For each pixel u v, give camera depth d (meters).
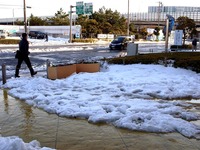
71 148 4.21
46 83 9.00
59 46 37.38
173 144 4.42
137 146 4.33
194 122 5.57
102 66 14.03
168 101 7.33
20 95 7.61
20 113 6.11
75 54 25.30
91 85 9.27
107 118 5.49
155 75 11.37
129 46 18.69
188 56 15.06
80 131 4.99
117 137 4.70
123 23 78.81
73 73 11.84
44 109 6.38
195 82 9.84
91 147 4.27
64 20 72.50
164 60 13.70
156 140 4.58
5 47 33.53
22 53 11.08
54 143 4.42
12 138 4.06
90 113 5.80
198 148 4.28
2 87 9.13
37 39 54.59
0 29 60.72
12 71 13.41
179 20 41.12
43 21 74.31
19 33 63.75
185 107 6.78
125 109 6.06
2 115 5.96
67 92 8.00
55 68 10.91
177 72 12.08
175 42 27.42
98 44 45.97
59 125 5.31
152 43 56.44
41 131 4.98
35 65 16.44
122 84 9.42
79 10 46.88
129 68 13.23
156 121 5.31
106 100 6.99
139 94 8.06
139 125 5.13
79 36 55.53
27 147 3.71
